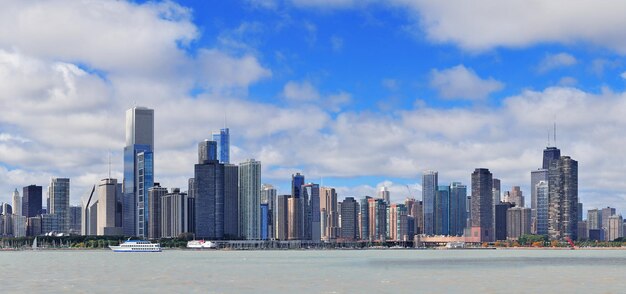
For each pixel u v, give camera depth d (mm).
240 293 198250
